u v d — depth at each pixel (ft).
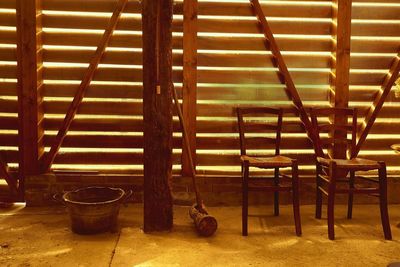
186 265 10.67
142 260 10.94
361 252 11.62
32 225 13.61
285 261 10.97
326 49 15.66
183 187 15.72
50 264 10.71
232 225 13.71
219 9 15.17
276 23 15.40
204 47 15.34
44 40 15.23
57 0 14.96
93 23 15.10
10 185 15.67
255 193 15.92
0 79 15.33
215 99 15.65
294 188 12.98
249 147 15.83
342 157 15.79
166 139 12.84
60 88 15.44
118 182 15.74
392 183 16.24
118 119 15.65
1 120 15.51
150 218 12.92
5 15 14.99
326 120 16.06
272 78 15.69
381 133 16.30
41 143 15.62
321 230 13.33
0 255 11.25
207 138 15.76
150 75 12.62
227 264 10.75
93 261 10.88
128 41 15.26
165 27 12.58
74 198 13.62
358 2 15.48
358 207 15.81
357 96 15.94
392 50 15.76
